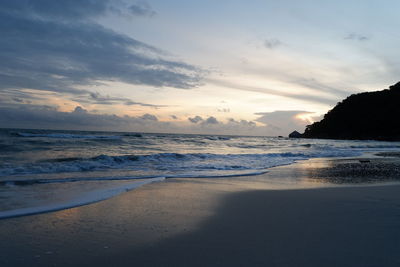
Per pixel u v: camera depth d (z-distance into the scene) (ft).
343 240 11.03
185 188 22.12
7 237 11.02
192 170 33.81
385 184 25.49
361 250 10.00
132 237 11.28
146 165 37.65
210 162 42.86
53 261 9.02
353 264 8.81
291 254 9.66
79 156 46.16
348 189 22.70
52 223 12.85
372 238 11.26
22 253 9.57
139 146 77.77
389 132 284.61
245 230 12.32
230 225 13.03
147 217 14.10
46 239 10.92
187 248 10.23
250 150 79.20
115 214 14.51
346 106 354.33
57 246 10.25
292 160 50.80
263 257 9.42
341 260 9.12
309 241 10.94
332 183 25.90
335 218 14.24
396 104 306.55
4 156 43.27
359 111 334.03
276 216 14.62
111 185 22.59
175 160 44.47
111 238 11.14
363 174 32.45
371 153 75.92
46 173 28.91
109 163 37.96
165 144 89.61
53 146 64.80
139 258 9.35
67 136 113.39
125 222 13.23
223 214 14.93
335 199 18.78
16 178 25.18
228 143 114.11
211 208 16.15
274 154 61.00
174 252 9.86
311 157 60.13
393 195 20.27
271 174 31.71
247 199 18.62
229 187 23.06
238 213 15.17
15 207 15.33
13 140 76.79
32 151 52.70
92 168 33.63
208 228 12.56
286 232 12.05
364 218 14.25
